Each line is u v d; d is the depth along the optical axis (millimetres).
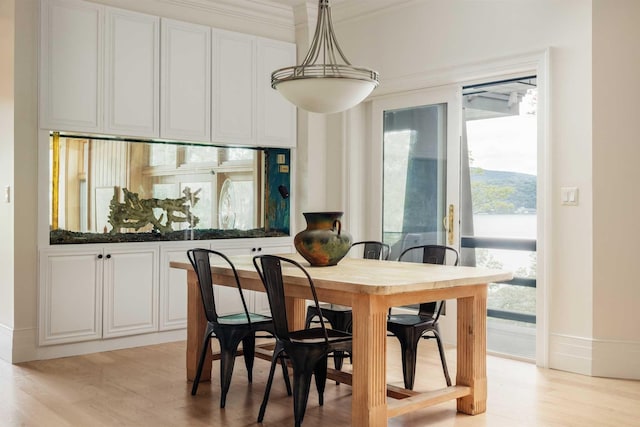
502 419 3307
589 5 4223
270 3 5828
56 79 4578
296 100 3439
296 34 6148
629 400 3641
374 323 2904
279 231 6090
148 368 4324
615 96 4141
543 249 4445
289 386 3707
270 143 5902
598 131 4188
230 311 5621
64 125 4617
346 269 3537
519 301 5836
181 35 5266
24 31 4469
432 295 3158
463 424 3229
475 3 4918
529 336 5598
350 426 3178
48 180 4578
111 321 4855
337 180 6047
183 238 5387
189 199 5492
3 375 4125
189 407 3463
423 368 4344
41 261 4520
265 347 4195
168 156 5352
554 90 4410
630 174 4102
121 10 4906
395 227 5730
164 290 5145
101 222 4961
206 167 5617
